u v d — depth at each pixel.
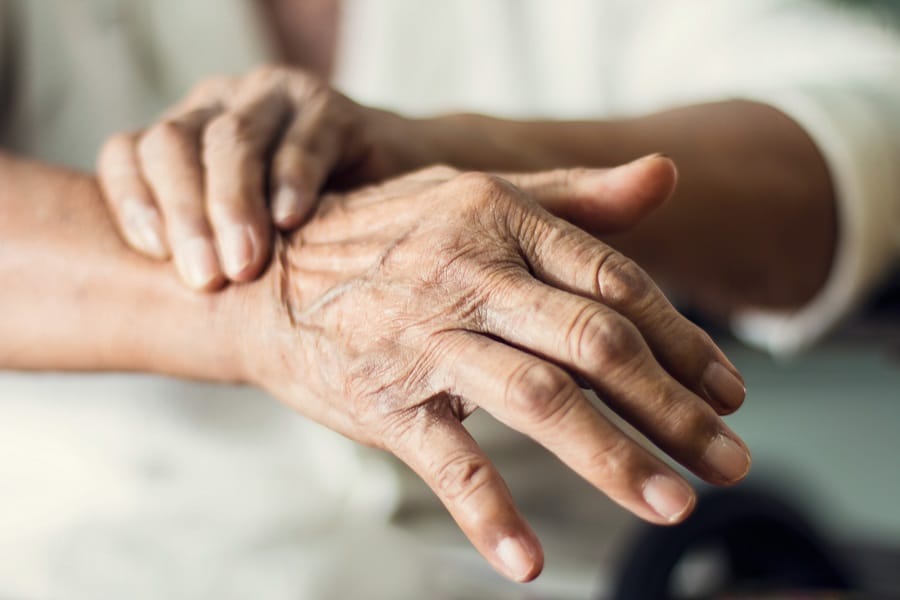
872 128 0.68
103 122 0.81
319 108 0.55
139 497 0.73
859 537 0.99
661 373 0.40
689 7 0.83
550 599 0.79
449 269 0.43
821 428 1.97
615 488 0.38
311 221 0.49
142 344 0.52
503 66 0.88
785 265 0.68
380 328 0.44
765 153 0.65
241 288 0.49
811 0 0.81
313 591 0.74
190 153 0.53
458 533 0.78
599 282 0.42
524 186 0.48
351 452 0.75
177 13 0.82
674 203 0.63
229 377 0.51
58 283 0.53
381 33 0.87
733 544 0.61
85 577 0.71
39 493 0.73
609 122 0.64
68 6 0.80
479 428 0.79
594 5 0.87
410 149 0.57
